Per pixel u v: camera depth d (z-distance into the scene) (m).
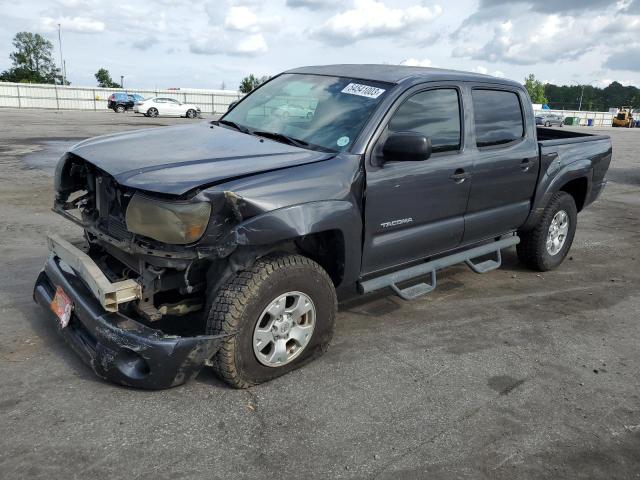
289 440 2.82
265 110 4.26
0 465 2.51
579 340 4.27
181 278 3.21
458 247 4.62
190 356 2.96
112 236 3.29
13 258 5.36
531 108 5.16
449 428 3.02
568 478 2.69
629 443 2.99
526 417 3.17
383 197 3.67
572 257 6.58
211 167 3.12
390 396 3.29
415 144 3.40
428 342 4.06
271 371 3.31
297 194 3.15
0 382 3.19
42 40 104.62
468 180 4.32
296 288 3.28
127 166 3.14
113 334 2.96
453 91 4.28
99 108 49.91
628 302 5.16
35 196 8.28
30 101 47.44
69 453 2.61
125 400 3.07
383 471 2.64
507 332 4.33
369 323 4.34
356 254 3.59
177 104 34.97
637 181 13.52
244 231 2.92
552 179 5.32
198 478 2.51
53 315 3.63
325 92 4.09
